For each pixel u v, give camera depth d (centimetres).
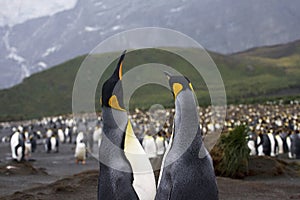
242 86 12188
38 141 4162
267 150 2305
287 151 2536
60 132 4212
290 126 3497
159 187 507
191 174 492
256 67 15450
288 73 15150
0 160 2292
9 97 12812
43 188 1108
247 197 1014
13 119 9988
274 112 6056
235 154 1376
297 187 1163
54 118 8025
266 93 11238
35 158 2547
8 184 1319
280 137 2492
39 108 12006
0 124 8469
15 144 2217
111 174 518
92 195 1013
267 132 2506
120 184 513
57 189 1058
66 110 11606
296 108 6794
